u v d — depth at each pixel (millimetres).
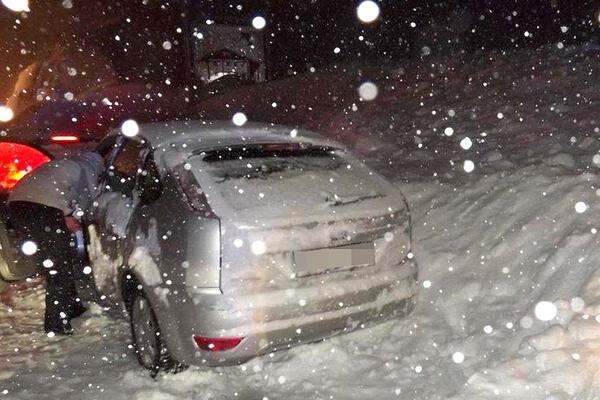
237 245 3010
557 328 3264
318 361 3562
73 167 4430
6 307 5047
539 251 4164
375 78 12586
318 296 3143
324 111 11102
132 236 3545
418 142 7461
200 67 23000
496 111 7750
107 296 4027
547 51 10430
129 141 4164
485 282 4121
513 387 2977
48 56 21109
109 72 20672
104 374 3662
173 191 3311
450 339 3672
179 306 3104
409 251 3635
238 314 2984
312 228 3160
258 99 13984
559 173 4996
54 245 4281
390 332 3859
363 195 3494
